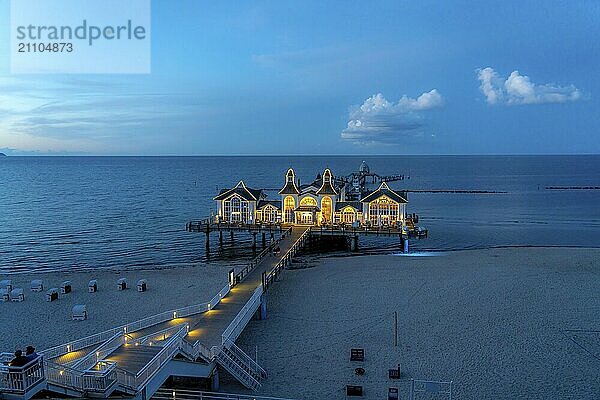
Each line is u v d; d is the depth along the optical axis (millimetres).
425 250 72938
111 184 197625
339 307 43500
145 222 101312
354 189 135000
